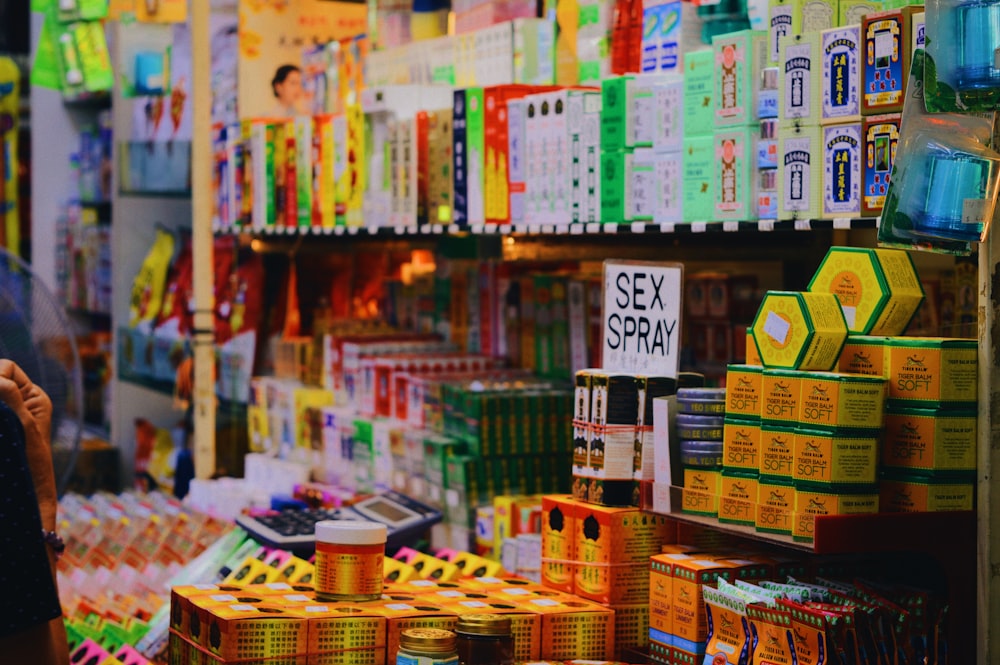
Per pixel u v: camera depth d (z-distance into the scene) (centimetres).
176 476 620
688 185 337
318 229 506
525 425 421
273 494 500
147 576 427
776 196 312
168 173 619
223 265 611
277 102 581
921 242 256
